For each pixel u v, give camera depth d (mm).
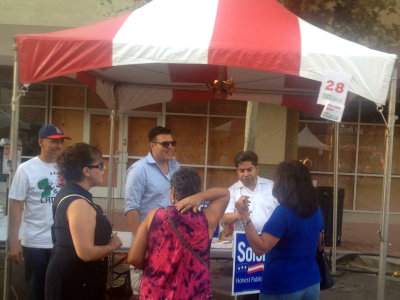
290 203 3541
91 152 3471
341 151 14734
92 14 11453
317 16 9922
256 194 4895
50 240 4512
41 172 4531
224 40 4203
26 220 4559
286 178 3607
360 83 4188
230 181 14484
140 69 6082
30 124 14250
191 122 14398
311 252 3643
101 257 3326
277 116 11961
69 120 14328
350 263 8680
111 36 4223
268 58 4129
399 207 14727
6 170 6086
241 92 6969
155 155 4945
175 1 4891
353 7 9945
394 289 7285
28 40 4207
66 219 3328
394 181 14828
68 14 11547
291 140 12016
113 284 5887
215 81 6352
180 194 3254
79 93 14273
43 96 14227
